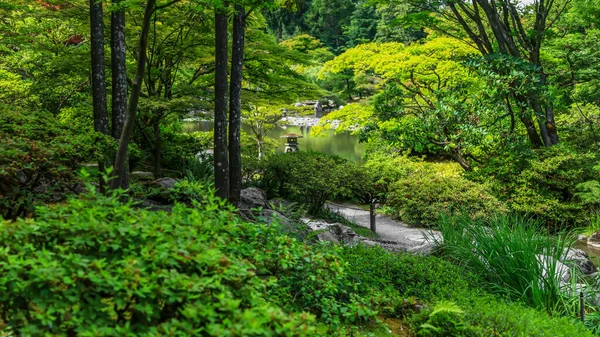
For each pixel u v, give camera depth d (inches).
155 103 454.9
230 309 98.0
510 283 251.8
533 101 553.9
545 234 333.7
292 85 547.8
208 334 97.3
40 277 92.7
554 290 243.4
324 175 525.7
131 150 298.7
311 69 1843.0
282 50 514.0
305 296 165.9
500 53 562.6
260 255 146.9
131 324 105.7
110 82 499.5
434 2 592.7
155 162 536.4
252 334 95.0
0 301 96.0
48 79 486.9
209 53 522.9
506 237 266.1
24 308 98.3
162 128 621.3
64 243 106.2
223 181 372.2
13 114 223.8
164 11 472.1
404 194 502.0
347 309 170.7
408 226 550.3
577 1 579.5
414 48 623.2
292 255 158.1
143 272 100.6
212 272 109.3
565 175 534.6
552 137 600.7
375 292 198.4
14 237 106.7
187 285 99.1
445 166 711.7
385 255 243.3
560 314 228.4
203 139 689.0
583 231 520.1
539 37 581.9
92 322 97.5
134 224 115.9
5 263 93.8
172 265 106.7
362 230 494.3
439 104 565.6
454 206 479.2
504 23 605.3
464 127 546.6
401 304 199.2
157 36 502.3
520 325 178.1
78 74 473.7
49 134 221.5
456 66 596.7
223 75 365.4
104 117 323.3
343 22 2315.5
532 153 549.3
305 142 1414.9
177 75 601.3
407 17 610.9
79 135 220.4
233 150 401.4
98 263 98.0
